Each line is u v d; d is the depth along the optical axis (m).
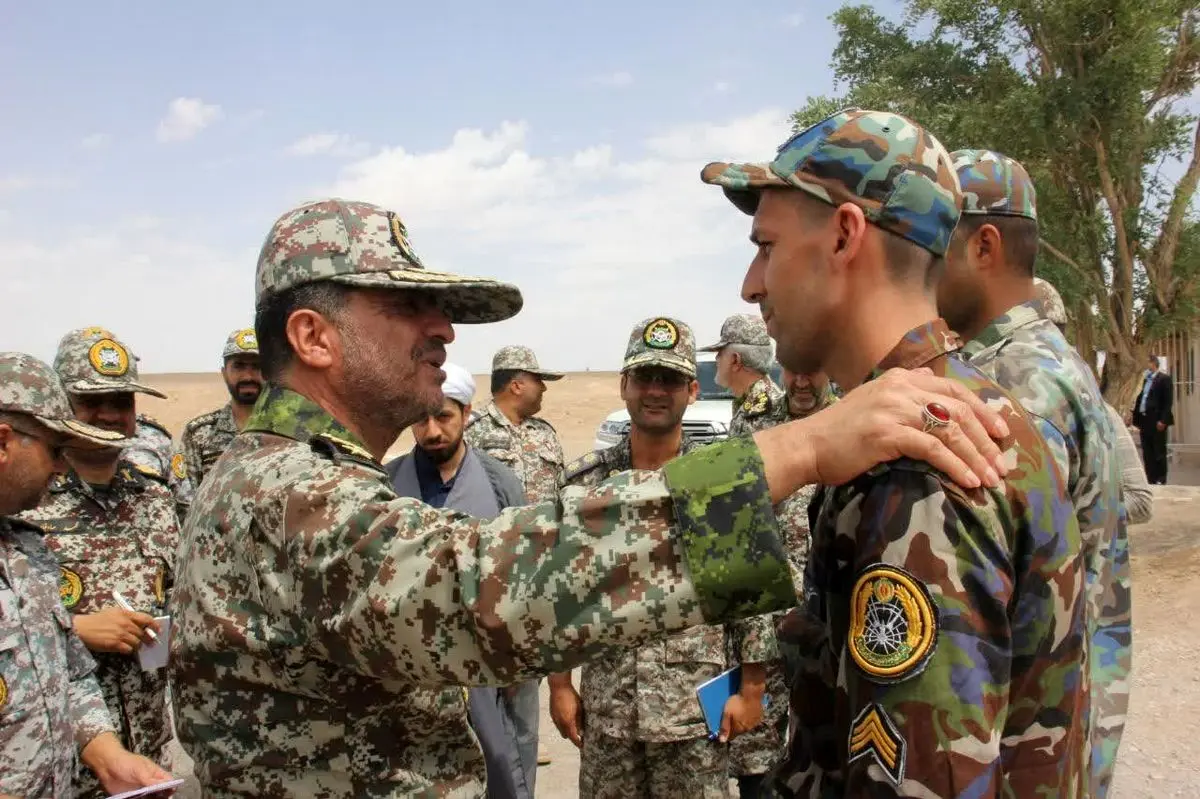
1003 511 1.27
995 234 2.19
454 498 3.84
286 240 1.79
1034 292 2.27
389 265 1.77
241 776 1.60
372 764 1.61
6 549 2.81
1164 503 10.41
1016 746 1.31
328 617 1.45
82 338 4.58
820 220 1.45
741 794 4.19
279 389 1.79
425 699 1.67
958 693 1.16
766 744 4.05
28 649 2.73
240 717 1.60
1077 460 1.97
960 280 2.21
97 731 2.95
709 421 10.48
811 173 1.45
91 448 3.01
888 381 1.34
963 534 1.21
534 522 1.41
